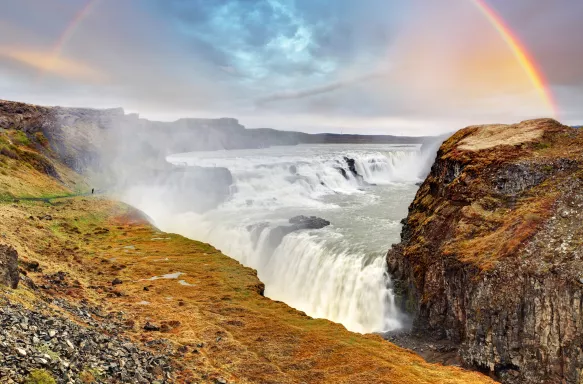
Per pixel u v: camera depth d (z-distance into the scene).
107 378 15.70
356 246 52.50
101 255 45.78
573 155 40.34
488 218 38.88
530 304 30.58
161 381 18.25
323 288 50.06
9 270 22.47
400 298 42.56
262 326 29.98
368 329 43.25
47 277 32.47
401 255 44.31
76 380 14.07
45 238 45.94
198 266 44.31
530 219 35.34
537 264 31.52
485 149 45.53
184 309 32.31
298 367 24.27
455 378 24.59
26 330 15.87
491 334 31.70
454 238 39.25
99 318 26.59
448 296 36.72
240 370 23.19
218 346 25.98
